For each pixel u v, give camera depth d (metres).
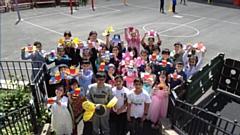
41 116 5.06
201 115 6.23
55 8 20.55
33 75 6.36
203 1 25.56
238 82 7.14
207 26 15.91
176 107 4.85
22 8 20.12
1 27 14.55
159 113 5.35
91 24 15.59
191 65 6.19
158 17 18.16
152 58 6.01
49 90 5.56
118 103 4.82
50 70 5.60
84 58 6.14
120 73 5.97
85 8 20.81
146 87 5.18
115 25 15.50
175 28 15.19
